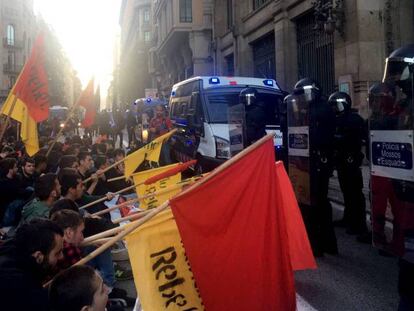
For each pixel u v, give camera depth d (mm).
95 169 8797
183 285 3303
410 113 3592
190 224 3115
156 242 3342
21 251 2814
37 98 7238
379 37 13078
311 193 6082
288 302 3219
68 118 8445
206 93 11844
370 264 5941
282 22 18469
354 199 7176
